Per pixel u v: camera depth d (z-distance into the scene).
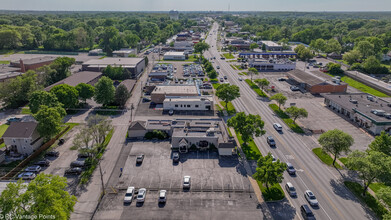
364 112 100.38
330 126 99.44
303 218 55.62
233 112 112.62
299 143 86.75
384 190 52.62
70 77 142.62
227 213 56.88
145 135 88.94
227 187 65.12
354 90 145.12
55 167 72.44
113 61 179.25
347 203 59.94
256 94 136.75
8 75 149.25
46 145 81.94
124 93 115.62
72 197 50.12
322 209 57.91
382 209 57.75
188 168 72.81
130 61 179.38
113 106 117.19
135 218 55.19
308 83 141.00
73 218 54.97
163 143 86.25
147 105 119.50
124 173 70.12
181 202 59.97
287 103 123.62
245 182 67.12
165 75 164.12
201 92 136.88
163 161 76.00
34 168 69.50
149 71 184.00
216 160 76.81
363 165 59.47
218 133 85.25
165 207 58.38
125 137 89.69
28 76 125.44
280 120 104.69
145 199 60.72
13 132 78.38
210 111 113.38
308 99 129.62
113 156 78.06
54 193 46.72
